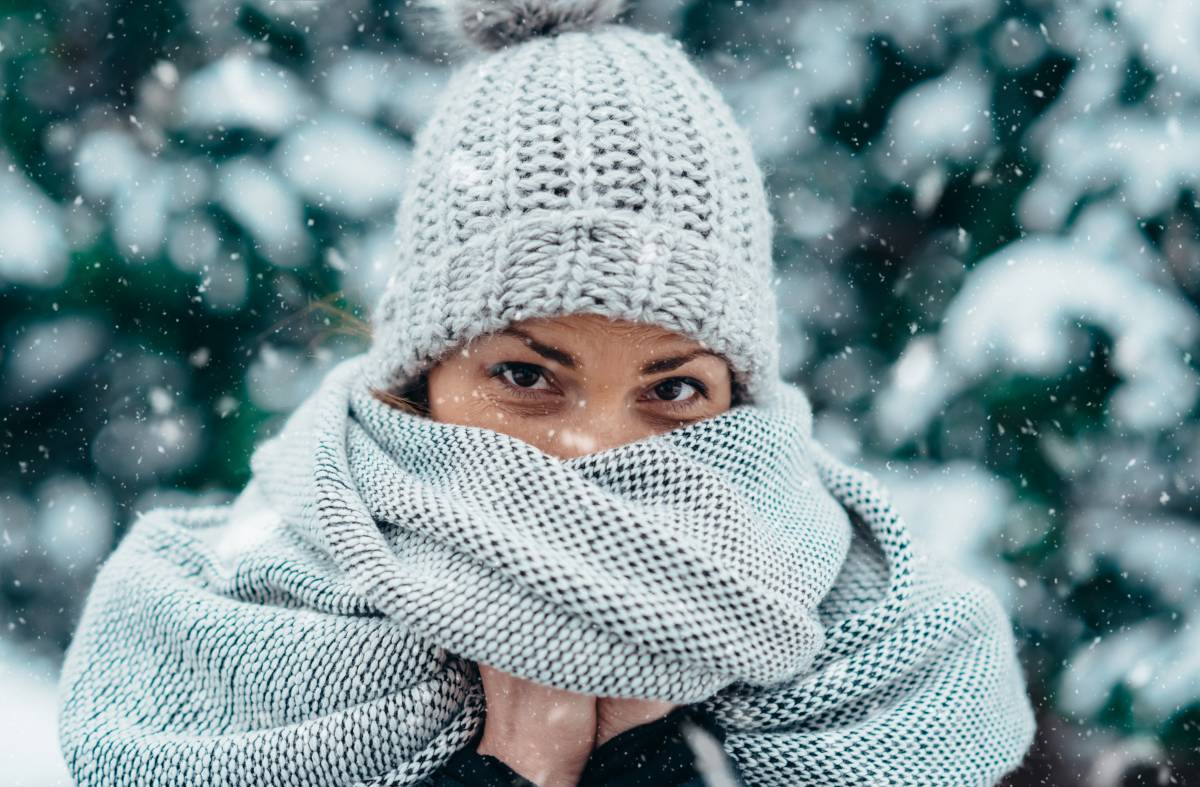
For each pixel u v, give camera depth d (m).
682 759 1.60
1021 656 3.19
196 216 3.33
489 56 1.80
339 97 3.48
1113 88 3.23
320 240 3.39
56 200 3.32
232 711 1.66
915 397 3.28
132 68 3.36
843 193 3.32
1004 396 3.22
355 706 1.58
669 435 1.65
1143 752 3.04
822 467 1.97
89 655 1.83
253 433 3.38
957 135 3.27
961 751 1.69
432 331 1.62
